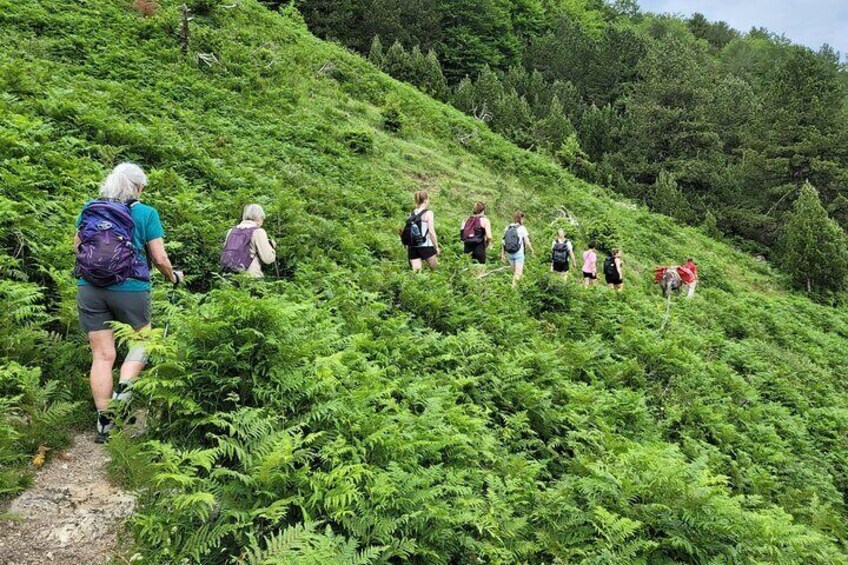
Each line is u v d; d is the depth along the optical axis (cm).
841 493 819
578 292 1233
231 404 438
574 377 838
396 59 4288
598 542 440
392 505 384
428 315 866
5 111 949
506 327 916
